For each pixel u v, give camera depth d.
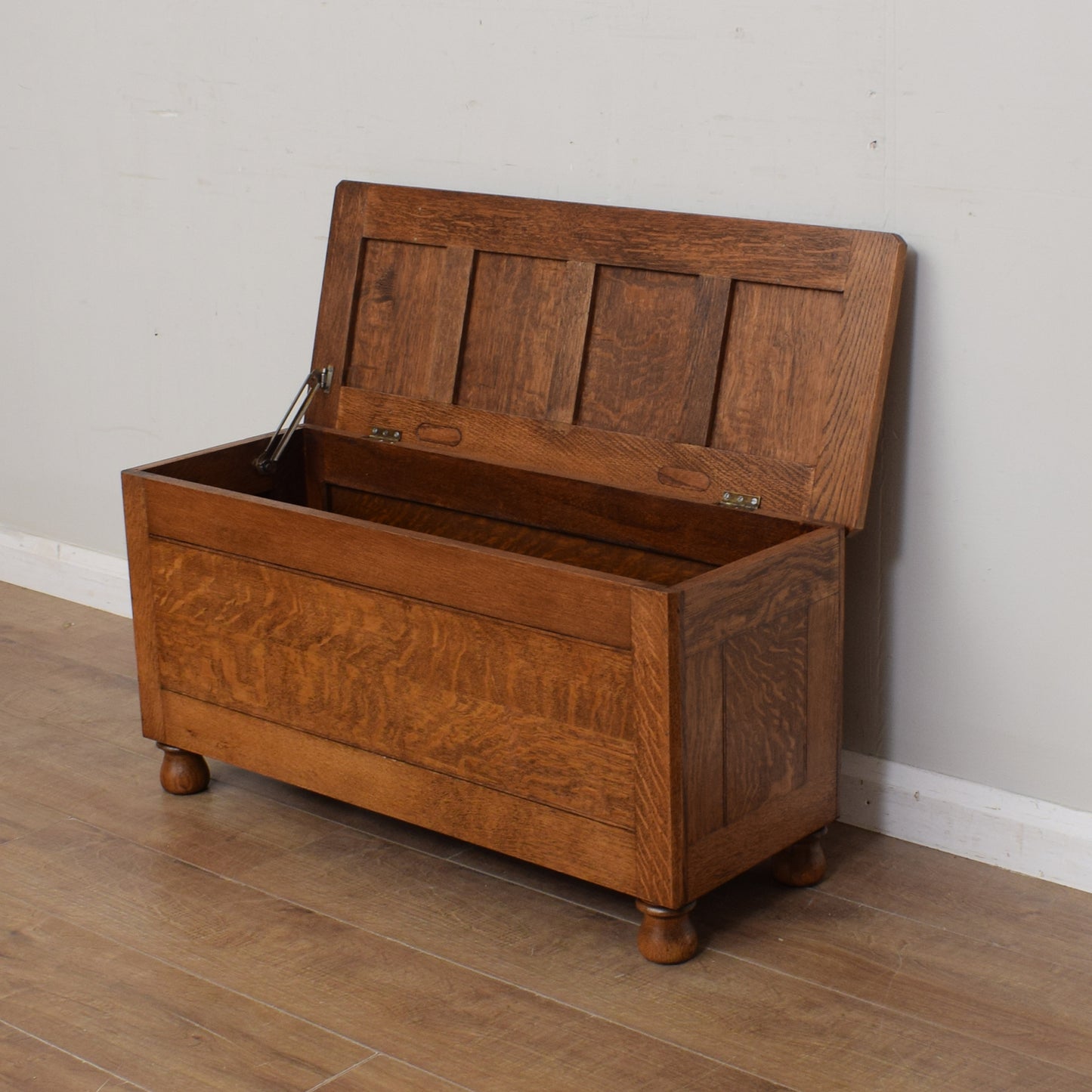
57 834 2.59
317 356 2.89
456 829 2.36
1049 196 2.21
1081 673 2.36
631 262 2.54
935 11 2.25
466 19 2.73
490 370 2.71
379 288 2.83
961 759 2.51
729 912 2.35
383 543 2.28
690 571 2.53
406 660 2.32
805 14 2.36
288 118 3.02
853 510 2.33
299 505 2.92
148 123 3.22
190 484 2.51
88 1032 2.05
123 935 2.29
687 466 2.49
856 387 2.32
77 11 3.25
